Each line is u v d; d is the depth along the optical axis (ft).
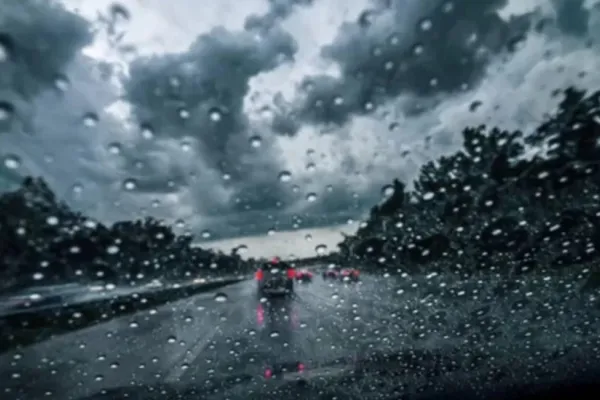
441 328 8.52
